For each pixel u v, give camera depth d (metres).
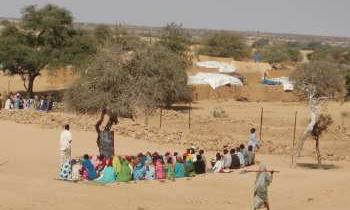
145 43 29.44
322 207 20.34
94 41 65.19
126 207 20.44
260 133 43.12
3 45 61.09
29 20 63.78
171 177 25.66
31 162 28.97
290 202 21.59
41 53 62.00
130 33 31.78
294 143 39.50
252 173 26.78
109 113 28.30
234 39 121.19
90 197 21.53
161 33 79.62
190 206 21.06
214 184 24.61
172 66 28.86
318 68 41.00
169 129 42.78
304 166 31.34
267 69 86.75
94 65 28.27
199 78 70.94
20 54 60.59
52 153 31.98
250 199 22.28
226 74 76.19
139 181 24.94
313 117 30.11
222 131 45.84
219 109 58.44
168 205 21.06
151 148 35.09
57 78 70.62
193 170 26.56
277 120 53.28
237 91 71.75
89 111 28.75
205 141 38.50
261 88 72.25
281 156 35.72
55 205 20.08
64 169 24.55
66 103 29.48
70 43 64.06
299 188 23.77
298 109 62.56
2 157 29.97
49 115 45.44
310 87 39.50
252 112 58.84
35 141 35.62
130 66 28.34
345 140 43.06
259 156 34.72
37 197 20.94
